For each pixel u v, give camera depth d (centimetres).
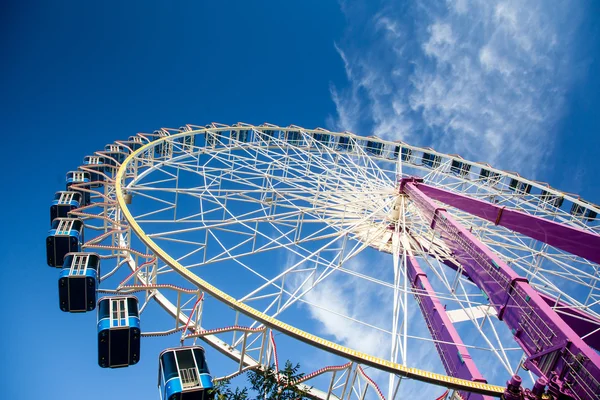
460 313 2600
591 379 1550
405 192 3569
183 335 2034
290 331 1845
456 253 2559
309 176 3794
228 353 2198
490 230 3388
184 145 3969
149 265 2555
